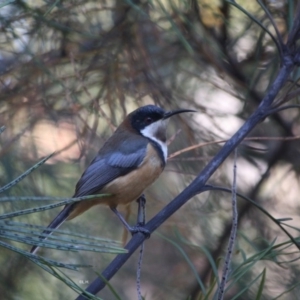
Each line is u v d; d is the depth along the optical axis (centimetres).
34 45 964
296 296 1127
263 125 1234
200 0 932
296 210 1287
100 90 971
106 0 959
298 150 1245
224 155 672
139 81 995
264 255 619
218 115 1117
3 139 989
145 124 989
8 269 1046
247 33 1041
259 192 1259
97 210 1249
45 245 422
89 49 963
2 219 429
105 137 1098
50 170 1074
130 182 958
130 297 1325
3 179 982
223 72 1041
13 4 841
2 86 982
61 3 888
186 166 1114
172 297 1270
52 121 1026
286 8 951
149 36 979
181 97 1066
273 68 940
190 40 987
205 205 1223
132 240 662
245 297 1086
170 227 1194
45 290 1093
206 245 1221
